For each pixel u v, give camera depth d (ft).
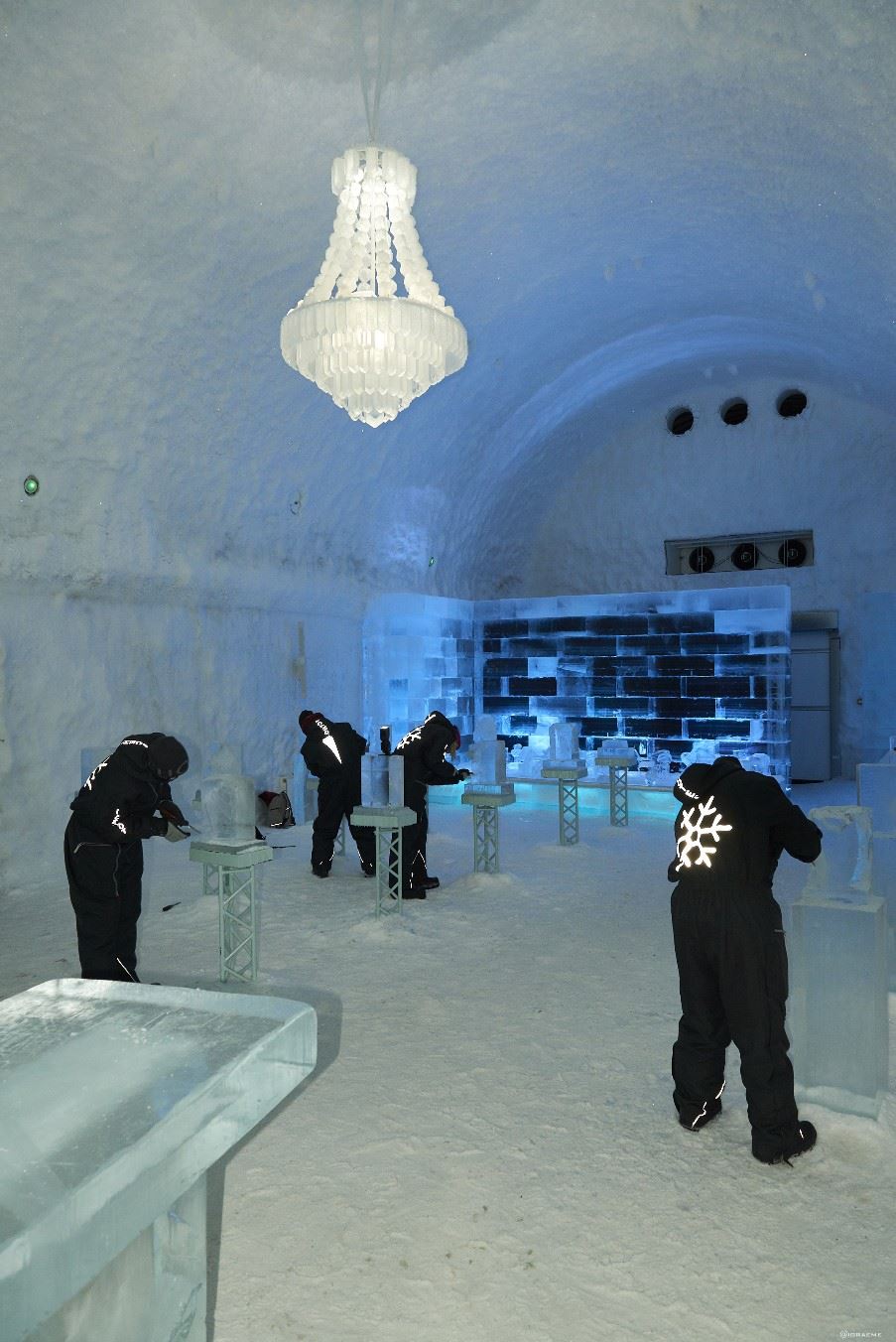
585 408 49.26
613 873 27.55
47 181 19.89
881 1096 12.41
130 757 15.76
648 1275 9.24
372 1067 14.17
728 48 19.11
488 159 24.99
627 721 43.11
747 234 28.48
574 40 19.97
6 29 16.49
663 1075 13.84
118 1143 5.15
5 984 18.01
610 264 33.78
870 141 19.56
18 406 23.79
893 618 47.67
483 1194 10.69
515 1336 8.40
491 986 17.87
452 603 45.80
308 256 26.76
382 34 18.84
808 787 46.85
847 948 12.25
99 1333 5.52
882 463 47.88
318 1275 9.28
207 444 30.48
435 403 39.47
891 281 25.99
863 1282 9.08
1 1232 4.30
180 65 18.65
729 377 50.34
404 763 24.81
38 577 26.50
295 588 37.42
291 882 26.58
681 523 53.31
